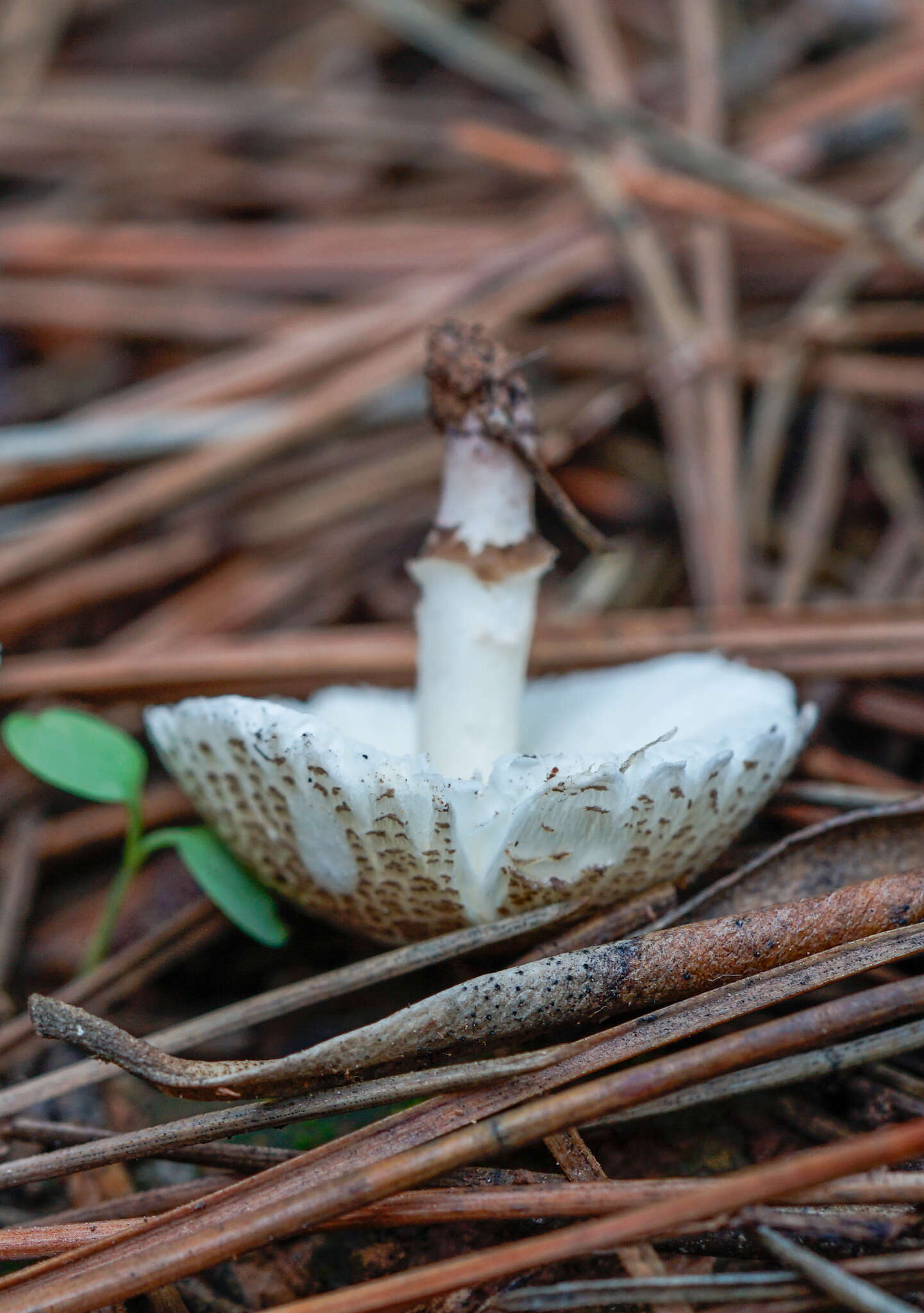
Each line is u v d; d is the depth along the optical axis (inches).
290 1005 7.2
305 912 7.7
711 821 7.2
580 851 7.1
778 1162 6.4
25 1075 7.4
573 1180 6.7
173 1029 7.2
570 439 9.1
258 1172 6.9
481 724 7.5
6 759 8.3
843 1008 6.6
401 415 9.5
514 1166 6.9
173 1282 6.7
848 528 9.0
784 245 9.7
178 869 8.1
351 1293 6.4
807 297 9.6
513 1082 6.7
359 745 6.9
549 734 7.8
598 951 6.9
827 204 9.3
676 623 8.3
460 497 7.5
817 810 7.7
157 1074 6.7
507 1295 6.5
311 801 7.0
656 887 7.3
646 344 9.3
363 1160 6.7
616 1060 6.7
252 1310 6.9
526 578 7.5
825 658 8.2
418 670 7.6
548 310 9.7
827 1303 6.5
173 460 9.2
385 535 9.1
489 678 7.5
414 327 9.4
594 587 8.9
